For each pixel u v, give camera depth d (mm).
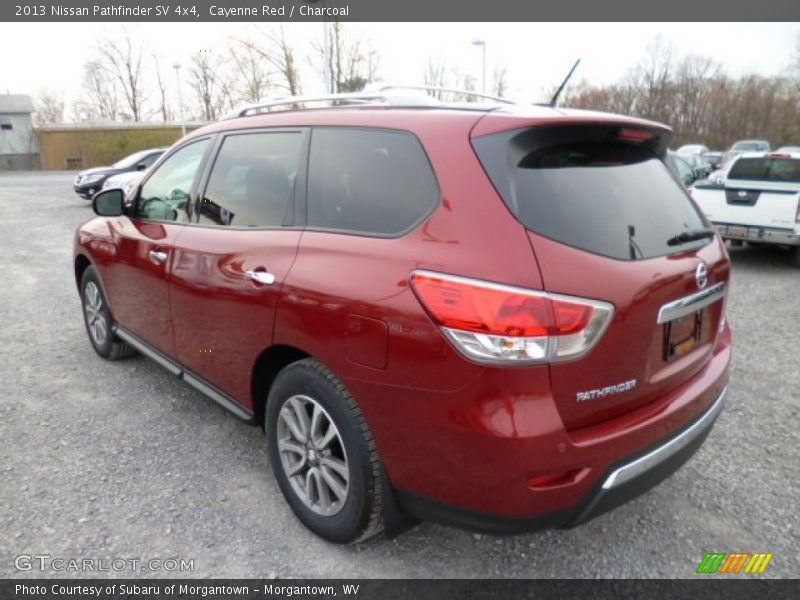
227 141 3354
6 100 43375
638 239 2332
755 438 3676
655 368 2367
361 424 2383
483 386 2016
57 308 6379
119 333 4402
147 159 17734
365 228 2465
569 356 2031
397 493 2359
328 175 2699
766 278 8438
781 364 4918
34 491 3031
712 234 2834
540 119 2229
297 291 2541
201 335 3248
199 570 2525
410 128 2453
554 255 2059
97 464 3295
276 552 2639
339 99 3045
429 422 2146
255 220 2992
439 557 2637
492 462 2029
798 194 8500
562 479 2096
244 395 3051
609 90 49125
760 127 51781
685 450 2488
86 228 4672
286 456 2799
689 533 2811
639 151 2684
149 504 2947
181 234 3432
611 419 2238
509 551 2682
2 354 4945
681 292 2402
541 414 2010
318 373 2516
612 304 2100
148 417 3848
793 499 3066
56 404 4016
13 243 10672
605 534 2803
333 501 2648
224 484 3127
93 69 54844
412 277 2172
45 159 44781
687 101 51094
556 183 2236
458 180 2217
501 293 1995
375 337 2246
